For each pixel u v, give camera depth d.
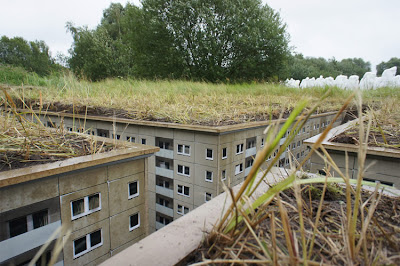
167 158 4.97
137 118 5.38
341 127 3.26
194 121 4.82
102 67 17.81
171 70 14.73
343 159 2.36
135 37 15.43
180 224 0.94
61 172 2.06
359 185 0.65
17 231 1.94
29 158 2.18
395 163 2.10
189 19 14.20
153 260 0.74
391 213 0.94
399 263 0.64
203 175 4.52
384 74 11.20
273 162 0.70
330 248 0.73
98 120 5.77
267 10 14.27
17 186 1.90
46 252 2.12
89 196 2.39
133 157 2.64
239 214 0.79
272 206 1.01
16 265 1.95
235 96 7.93
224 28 13.66
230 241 0.75
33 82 9.62
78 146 2.68
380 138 2.56
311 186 1.14
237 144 4.66
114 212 2.63
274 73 14.21
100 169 2.45
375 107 5.36
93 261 2.48
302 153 7.28
